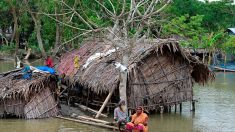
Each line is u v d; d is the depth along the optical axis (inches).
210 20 2191.2
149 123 700.7
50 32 1449.3
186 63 796.0
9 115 740.0
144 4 754.2
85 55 860.6
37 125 676.7
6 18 2167.8
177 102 784.3
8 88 732.0
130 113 724.0
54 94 763.4
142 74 738.8
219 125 680.4
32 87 721.0
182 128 661.9
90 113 783.1
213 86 1152.2
